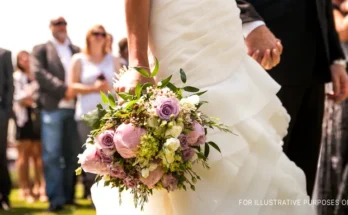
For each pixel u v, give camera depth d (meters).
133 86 3.58
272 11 4.72
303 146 4.87
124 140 3.29
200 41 3.71
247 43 4.28
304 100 4.84
